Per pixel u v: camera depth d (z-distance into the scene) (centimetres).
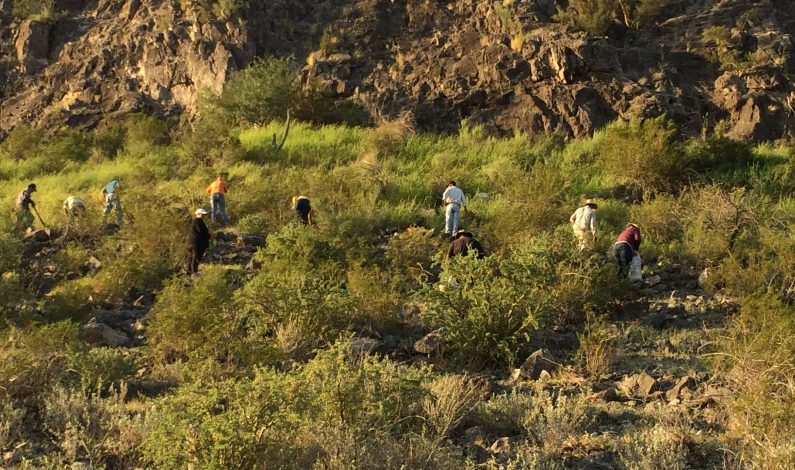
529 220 1512
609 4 2841
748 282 1138
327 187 1878
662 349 905
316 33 3175
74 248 1566
